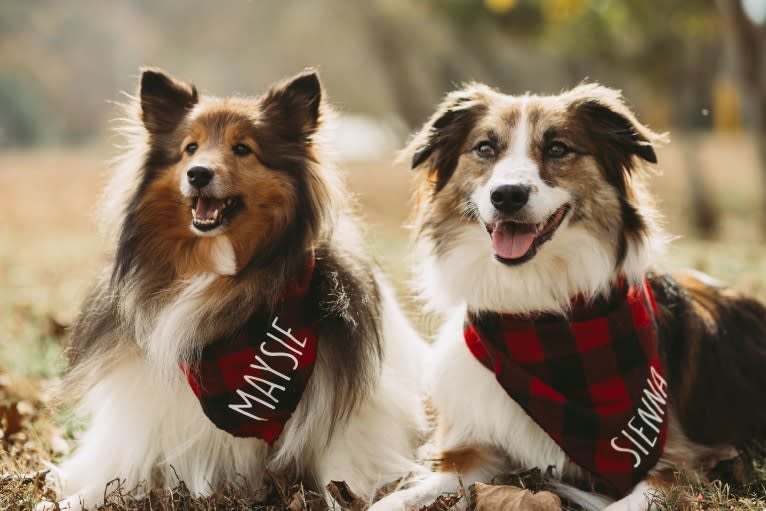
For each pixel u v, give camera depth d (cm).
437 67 3331
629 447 391
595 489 406
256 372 394
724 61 2475
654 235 419
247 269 402
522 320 402
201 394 393
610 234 404
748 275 781
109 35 4422
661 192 2358
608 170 412
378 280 453
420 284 458
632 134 413
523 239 388
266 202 408
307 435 403
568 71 2845
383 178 2481
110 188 432
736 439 453
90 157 3084
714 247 1138
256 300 399
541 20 1902
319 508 382
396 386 433
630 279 407
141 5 4259
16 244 1365
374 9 3027
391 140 3972
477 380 413
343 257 423
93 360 409
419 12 2608
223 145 406
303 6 3506
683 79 2023
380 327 422
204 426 403
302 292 404
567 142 402
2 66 4453
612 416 391
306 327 401
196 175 389
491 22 2047
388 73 3338
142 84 429
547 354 397
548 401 394
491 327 408
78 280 945
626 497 374
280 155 417
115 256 414
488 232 399
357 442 411
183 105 434
